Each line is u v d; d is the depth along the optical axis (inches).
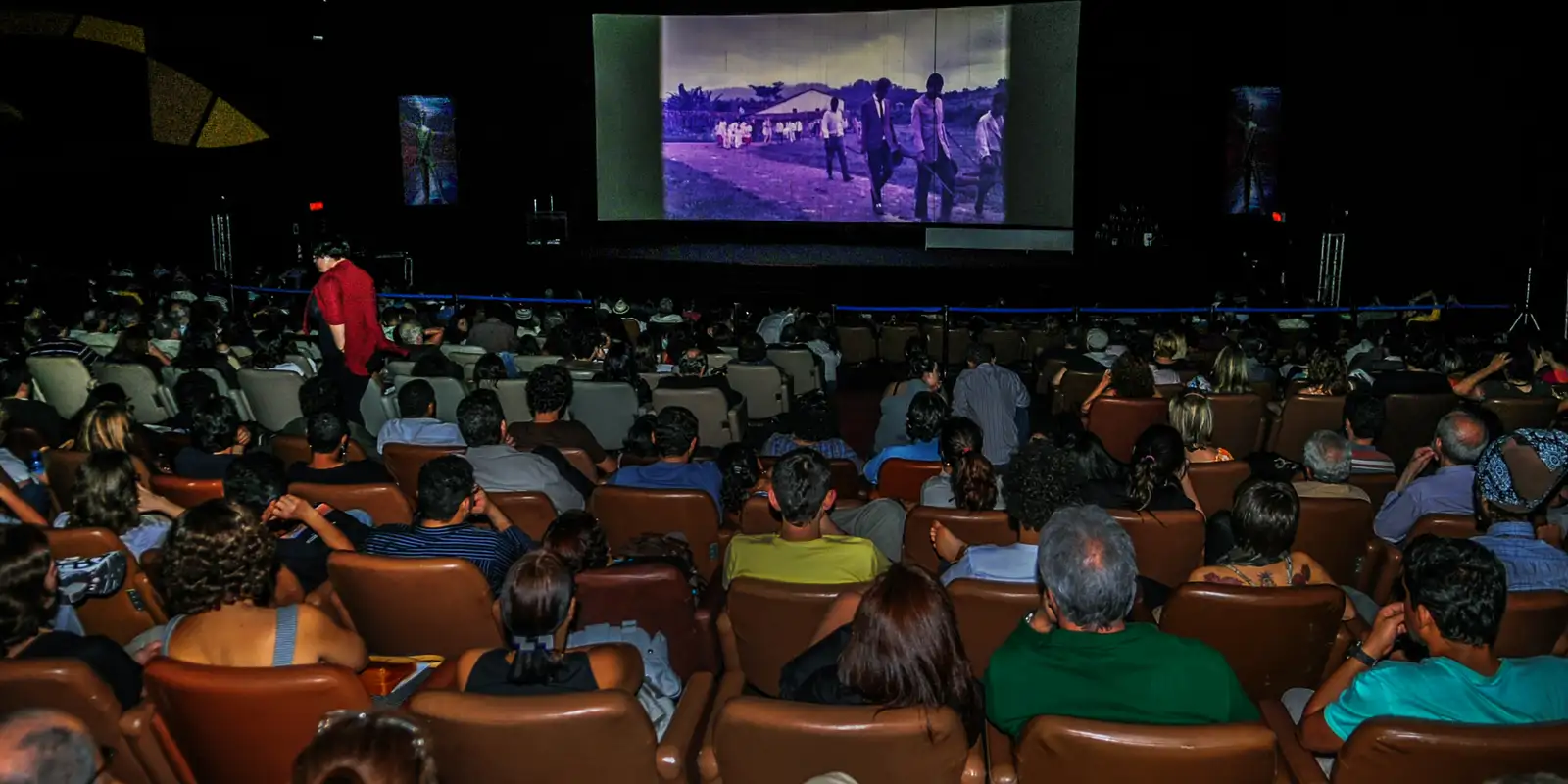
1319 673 140.2
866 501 200.5
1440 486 187.5
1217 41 761.6
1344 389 298.0
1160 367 350.6
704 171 787.4
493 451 203.9
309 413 241.1
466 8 808.3
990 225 756.6
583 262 776.3
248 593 121.8
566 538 145.5
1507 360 322.7
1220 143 757.3
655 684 128.3
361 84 832.9
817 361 413.7
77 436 207.3
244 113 832.3
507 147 851.4
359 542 172.2
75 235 834.2
